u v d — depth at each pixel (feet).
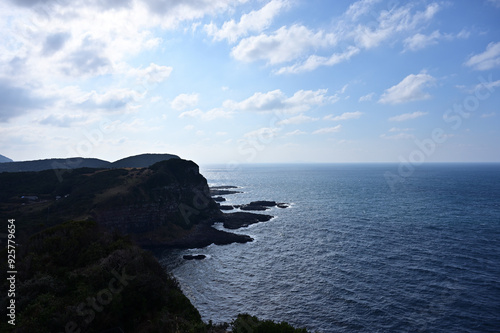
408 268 185.16
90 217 232.94
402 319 128.16
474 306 137.18
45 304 74.90
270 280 173.37
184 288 163.63
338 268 188.55
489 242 238.27
